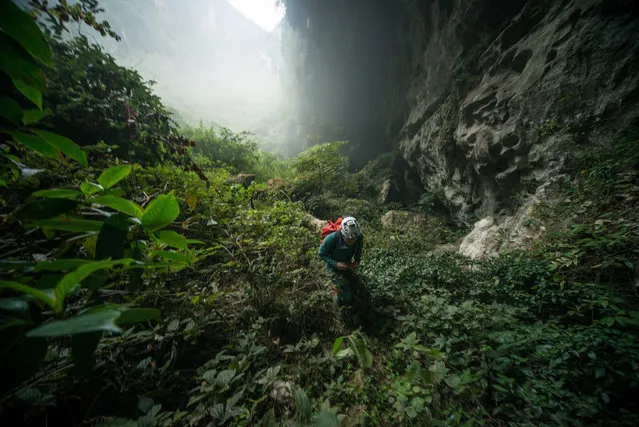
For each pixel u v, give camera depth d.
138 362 1.98
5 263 0.57
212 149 8.88
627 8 4.38
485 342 2.22
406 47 14.85
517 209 5.86
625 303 2.38
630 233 2.83
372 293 3.20
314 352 2.51
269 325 2.67
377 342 2.59
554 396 1.75
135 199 2.46
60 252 0.95
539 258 3.36
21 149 1.63
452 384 1.82
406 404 1.80
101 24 3.02
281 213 4.76
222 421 1.54
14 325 0.51
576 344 1.95
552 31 5.55
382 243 5.79
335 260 3.25
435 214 9.37
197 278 2.78
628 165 3.53
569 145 4.62
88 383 1.51
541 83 5.30
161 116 4.12
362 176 13.49
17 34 0.50
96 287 0.75
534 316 2.53
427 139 10.07
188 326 2.04
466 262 3.84
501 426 1.69
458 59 9.38
